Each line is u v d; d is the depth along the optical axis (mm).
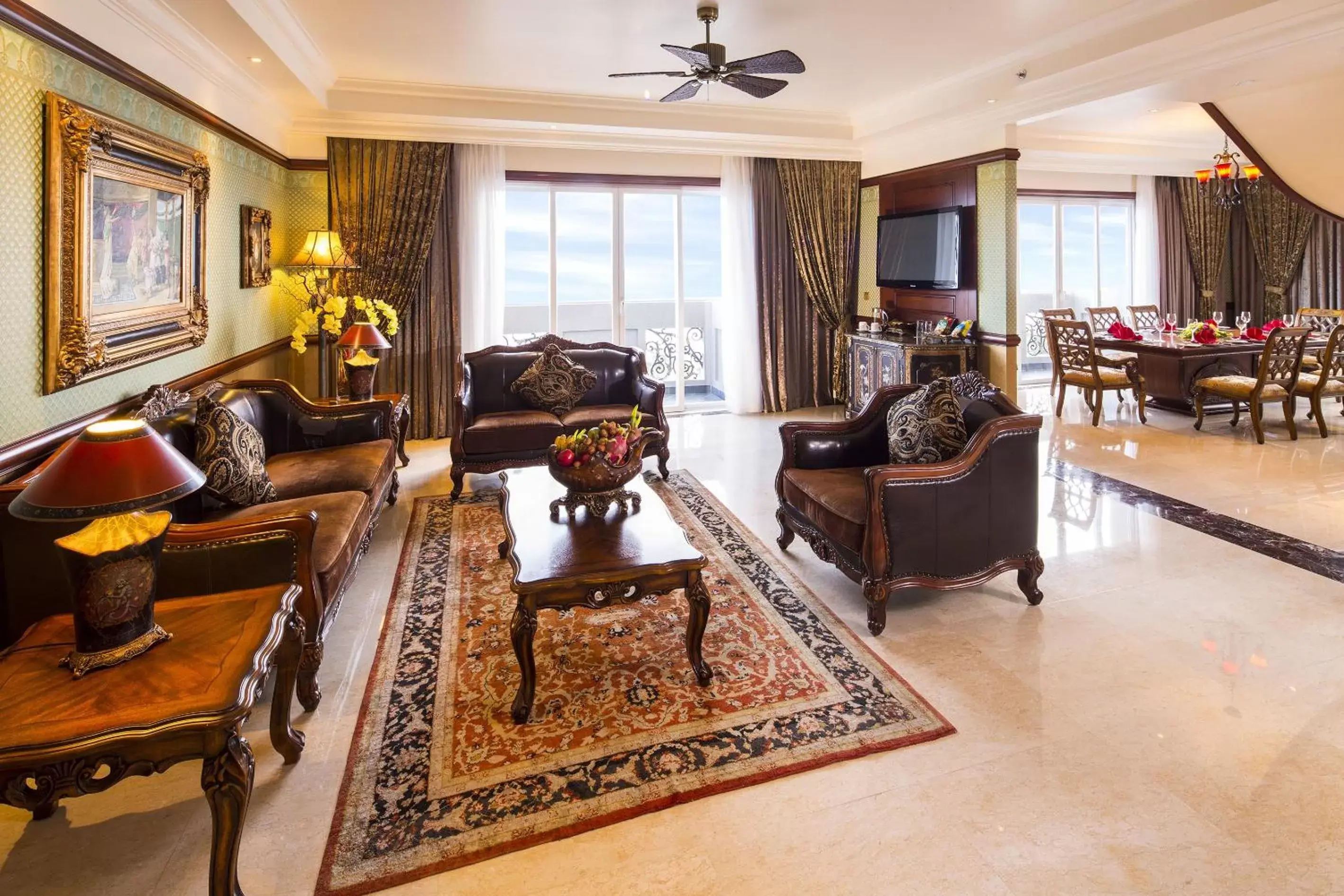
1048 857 1783
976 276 6355
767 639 2922
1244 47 4238
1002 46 5004
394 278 6352
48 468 1615
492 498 4941
